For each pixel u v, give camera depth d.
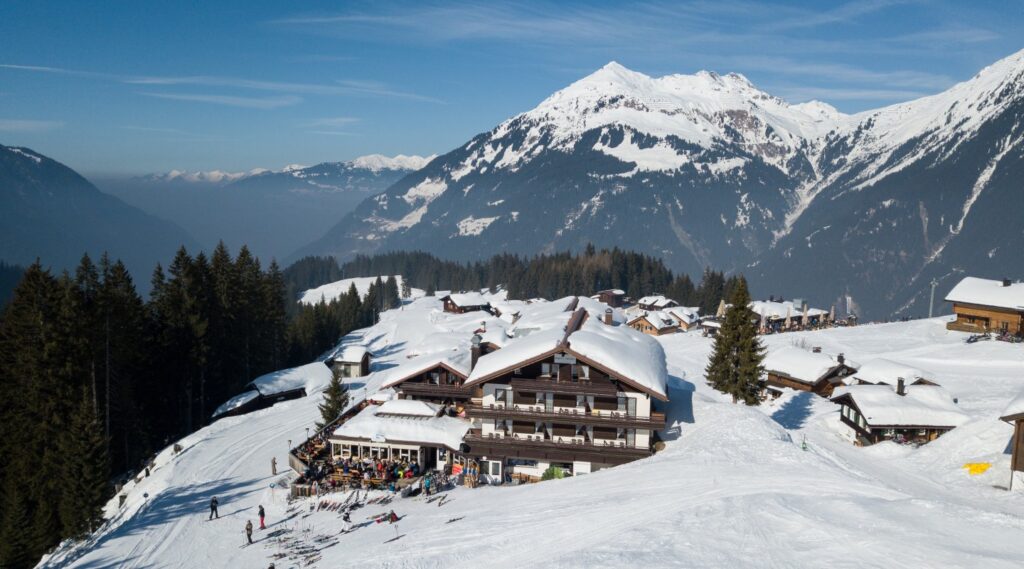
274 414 76.44
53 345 58.84
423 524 40.31
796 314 136.75
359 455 54.94
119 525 47.84
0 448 55.56
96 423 50.44
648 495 38.22
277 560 38.38
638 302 191.50
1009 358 89.56
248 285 95.25
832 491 36.00
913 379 66.62
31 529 47.66
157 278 83.25
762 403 76.06
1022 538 26.58
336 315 153.62
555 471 50.59
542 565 27.64
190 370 81.06
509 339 66.69
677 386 68.31
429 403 58.50
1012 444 45.75
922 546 25.97
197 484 54.03
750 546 27.30
